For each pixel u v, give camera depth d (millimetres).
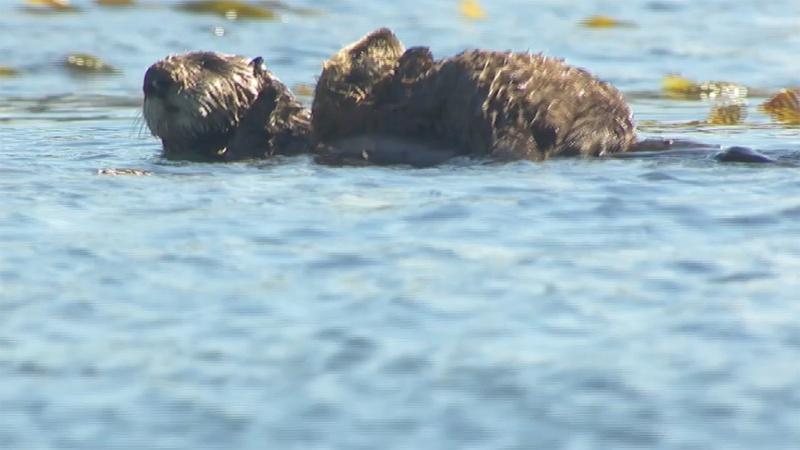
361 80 28312
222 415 14625
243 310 17797
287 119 29828
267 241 20969
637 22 59406
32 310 17906
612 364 15758
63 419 14617
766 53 51969
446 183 24984
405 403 14820
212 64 29766
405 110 27656
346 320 17328
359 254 20172
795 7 63844
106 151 31094
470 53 27469
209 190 24828
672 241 20734
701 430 14055
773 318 17141
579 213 22484
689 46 53406
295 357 16156
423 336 16750
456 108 26969
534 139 26922
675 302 17844
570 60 49875
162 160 29312
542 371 15586
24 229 21859
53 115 39094
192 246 20719
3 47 50875
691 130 34875
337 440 13992
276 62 48875
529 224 21828
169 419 14570
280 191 24609
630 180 24859
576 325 17062
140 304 18109
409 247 20531
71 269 19609
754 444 13734
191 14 58188
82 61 48062
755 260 19594
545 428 14164
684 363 15758
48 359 16250
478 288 18516
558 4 63906
